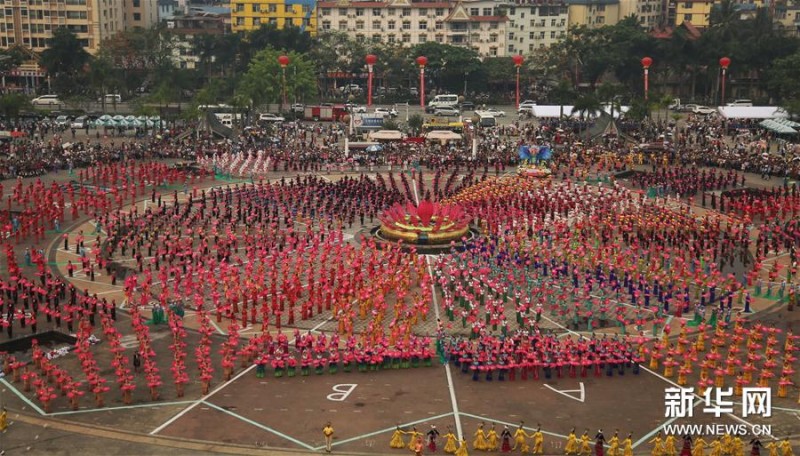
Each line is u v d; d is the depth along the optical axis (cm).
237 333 7556
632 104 19088
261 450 5747
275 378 6919
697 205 12875
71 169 14500
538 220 11000
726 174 15012
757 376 7038
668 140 17788
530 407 6444
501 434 5934
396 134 17475
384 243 10506
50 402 6384
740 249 10369
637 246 10112
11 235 10725
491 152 16500
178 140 17138
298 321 8175
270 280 9319
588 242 10381
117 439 5872
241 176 14575
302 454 5703
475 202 12281
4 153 15538
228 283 8538
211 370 6812
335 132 18912
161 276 8794
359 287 8669
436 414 6303
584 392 6725
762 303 8750
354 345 7100
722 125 19300
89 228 11319
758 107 19662
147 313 8269
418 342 7194
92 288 8962
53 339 7725
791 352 7181
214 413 6281
